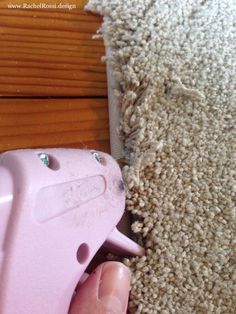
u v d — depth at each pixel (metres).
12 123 0.13
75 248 0.09
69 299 0.09
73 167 0.09
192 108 0.13
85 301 0.10
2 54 0.14
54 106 0.14
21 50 0.14
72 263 0.09
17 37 0.14
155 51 0.14
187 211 0.13
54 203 0.08
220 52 0.14
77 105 0.14
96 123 0.14
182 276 0.12
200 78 0.14
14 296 0.07
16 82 0.13
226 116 0.13
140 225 0.12
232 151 0.13
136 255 0.12
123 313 0.10
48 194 0.08
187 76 0.14
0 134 0.13
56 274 0.08
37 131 0.13
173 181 0.13
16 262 0.07
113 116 0.13
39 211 0.08
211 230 0.13
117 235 0.12
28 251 0.07
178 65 0.14
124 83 0.13
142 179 0.13
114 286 0.10
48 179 0.08
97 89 0.14
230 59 0.14
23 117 0.13
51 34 0.14
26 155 0.08
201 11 0.14
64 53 0.14
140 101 0.13
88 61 0.14
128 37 0.14
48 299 0.08
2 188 0.07
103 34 0.14
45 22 0.14
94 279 0.10
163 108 0.13
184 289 0.12
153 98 0.13
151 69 0.13
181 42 0.14
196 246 0.13
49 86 0.14
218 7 0.14
